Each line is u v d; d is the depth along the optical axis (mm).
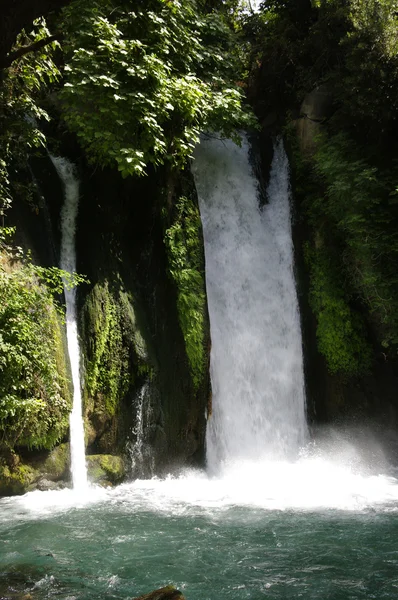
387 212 14070
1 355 8625
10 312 8914
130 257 13031
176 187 13375
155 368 11992
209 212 15352
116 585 6031
